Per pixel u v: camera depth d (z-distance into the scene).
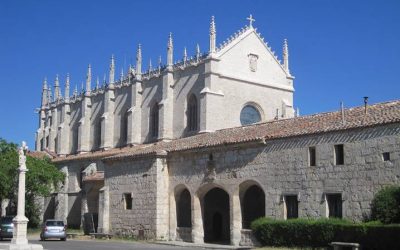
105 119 82.50
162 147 51.78
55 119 100.75
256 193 46.44
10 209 74.75
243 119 67.19
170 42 71.56
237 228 40.94
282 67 72.31
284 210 37.22
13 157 70.25
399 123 30.91
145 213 49.47
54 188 76.31
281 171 37.84
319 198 34.91
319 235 32.84
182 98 68.88
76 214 76.69
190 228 45.88
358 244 29.09
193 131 66.56
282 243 35.59
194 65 67.06
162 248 38.44
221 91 65.06
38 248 34.22
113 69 84.00
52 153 96.19
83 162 77.50
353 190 32.88
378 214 30.33
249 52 68.88
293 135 37.16
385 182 31.20
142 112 76.50
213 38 65.38
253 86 68.56
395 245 27.98
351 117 35.91
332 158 34.47
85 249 36.44
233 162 42.06
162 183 48.75
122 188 53.06
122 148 76.19
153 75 74.56
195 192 45.56
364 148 32.66
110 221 54.12
